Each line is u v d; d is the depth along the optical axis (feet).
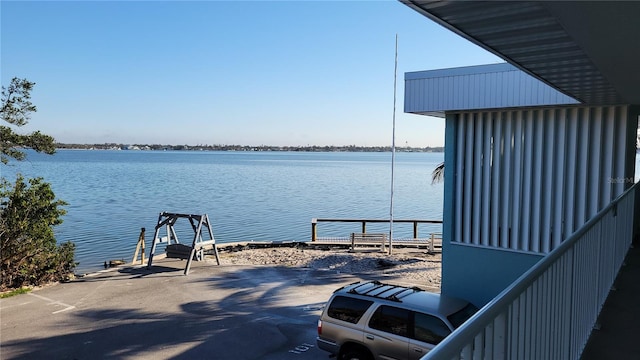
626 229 21.88
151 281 50.34
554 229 32.53
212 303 42.19
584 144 31.27
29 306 41.75
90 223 114.11
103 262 72.54
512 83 31.42
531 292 7.18
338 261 62.64
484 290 35.63
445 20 9.55
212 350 31.19
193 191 207.51
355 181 296.10
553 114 32.35
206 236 100.12
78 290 46.98
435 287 48.47
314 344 32.14
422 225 127.75
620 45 11.39
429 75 35.17
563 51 12.11
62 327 36.06
